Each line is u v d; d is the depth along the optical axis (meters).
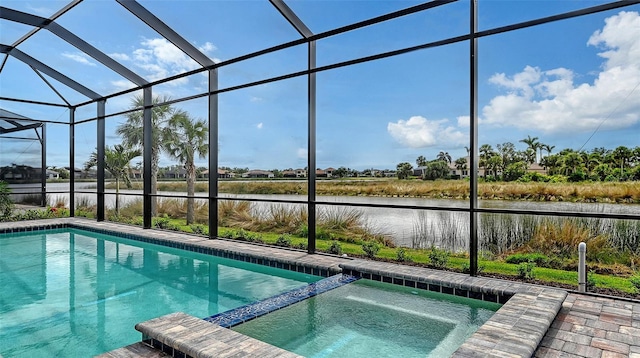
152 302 4.27
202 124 11.77
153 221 9.84
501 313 3.05
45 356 2.99
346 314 3.66
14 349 3.11
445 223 6.45
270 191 12.70
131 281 5.08
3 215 9.80
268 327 3.36
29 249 7.10
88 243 7.63
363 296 4.12
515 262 5.68
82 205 11.41
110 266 5.86
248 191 12.96
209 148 6.96
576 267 5.26
